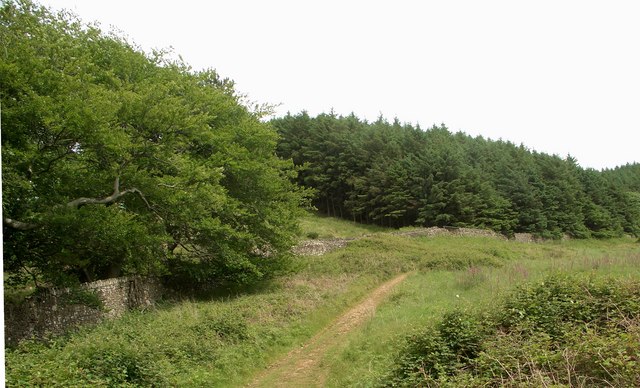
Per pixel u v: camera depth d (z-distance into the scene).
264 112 25.20
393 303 17.41
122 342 10.16
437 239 37.88
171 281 21.62
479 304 11.18
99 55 18.64
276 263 23.16
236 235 20.69
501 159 59.19
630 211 61.91
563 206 54.25
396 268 25.86
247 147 23.66
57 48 13.80
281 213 23.92
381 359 10.35
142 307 17.28
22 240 13.53
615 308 8.79
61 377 8.02
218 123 22.73
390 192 51.09
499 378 6.97
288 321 15.48
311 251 31.75
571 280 10.49
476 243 37.69
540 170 57.91
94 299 14.45
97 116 12.31
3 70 11.49
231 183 22.58
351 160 56.12
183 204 17.33
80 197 14.75
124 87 16.38
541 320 8.94
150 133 16.09
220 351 11.93
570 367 6.67
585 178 61.56
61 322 13.77
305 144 61.06
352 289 20.83
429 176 48.38
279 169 26.64
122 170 14.77
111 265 18.41
